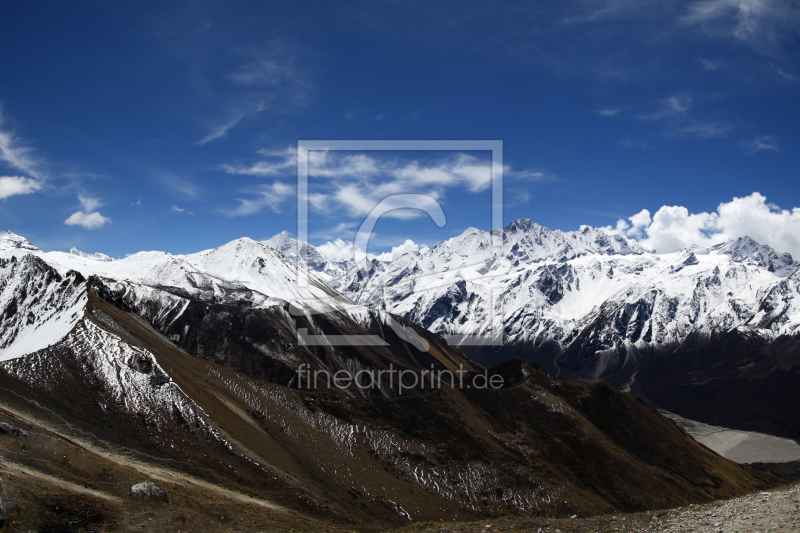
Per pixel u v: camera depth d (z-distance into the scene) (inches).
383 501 3725.4
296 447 4057.6
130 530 1731.1
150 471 2800.2
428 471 4269.2
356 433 4520.2
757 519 1405.0
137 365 3969.0
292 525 2301.9
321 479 3730.3
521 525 1895.9
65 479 2034.9
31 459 2102.6
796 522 1278.3
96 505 1813.5
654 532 1530.5
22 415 2938.0
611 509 4264.3
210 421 3695.9
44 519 1610.5
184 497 2225.6
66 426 3102.9
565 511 4067.4
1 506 1553.9
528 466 4498.0
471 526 1967.3
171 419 3607.3
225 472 3267.7
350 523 3024.1
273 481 3329.2
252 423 4114.2
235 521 2135.8
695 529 1454.2
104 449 2987.2
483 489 4188.0
